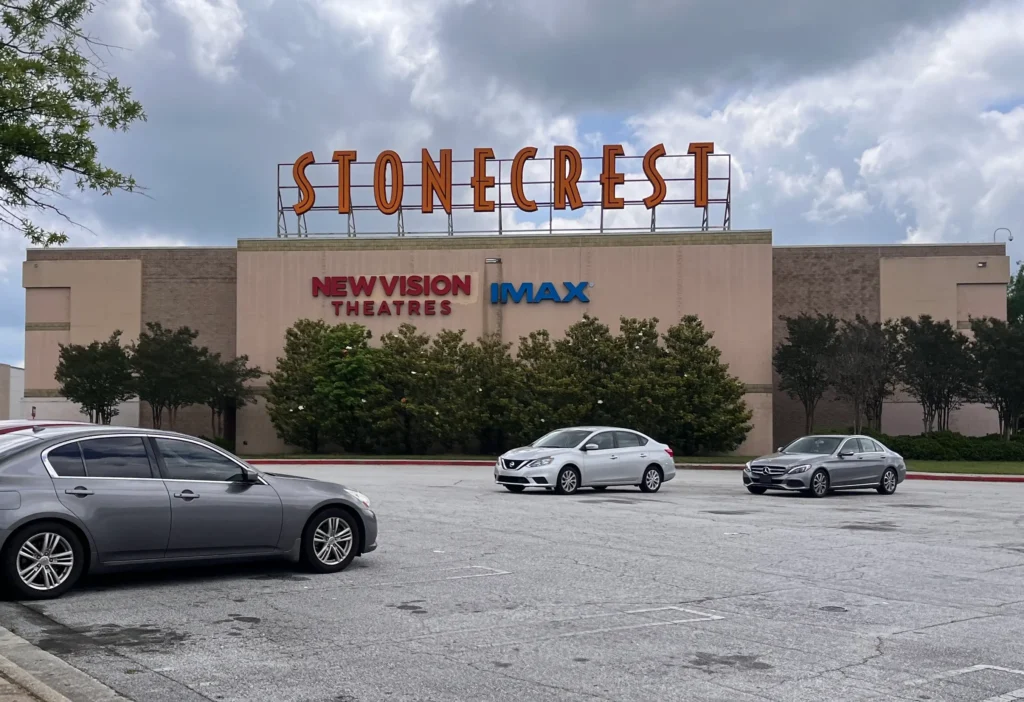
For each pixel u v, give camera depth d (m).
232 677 6.94
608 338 43.56
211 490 10.36
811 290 48.75
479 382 43.88
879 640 8.22
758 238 45.47
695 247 45.78
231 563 10.68
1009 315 73.06
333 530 11.28
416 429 44.50
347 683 6.82
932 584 10.96
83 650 7.70
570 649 7.84
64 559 9.56
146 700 6.41
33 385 49.94
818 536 15.08
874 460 24.47
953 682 6.95
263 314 47.25
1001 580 11.29
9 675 6.61
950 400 44.28
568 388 42.00
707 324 45.53
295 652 7.67
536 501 20.58
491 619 8.92
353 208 47.44
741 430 43.00
